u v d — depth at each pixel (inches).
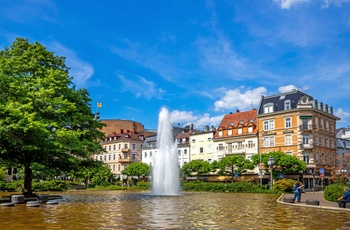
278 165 2209.6
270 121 2716.5
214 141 3080.7
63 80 1133.1
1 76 1000.9
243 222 604.4
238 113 3110.2
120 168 3937.0
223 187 1982.0
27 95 1029.8
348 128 3577.8
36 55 1198.9
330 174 2564.0
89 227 536.7
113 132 4220.0
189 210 815.1
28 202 894.4
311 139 2522.1
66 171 1239.5
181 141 3432.6
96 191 2107.5
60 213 731.4
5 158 1127.0
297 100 2628.0
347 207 834.8
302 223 595.5
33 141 1007.0
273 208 877.8
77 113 1176.8
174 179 1755.7
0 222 590.6
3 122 933.8
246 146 2837.1
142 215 701.9
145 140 3885.3
